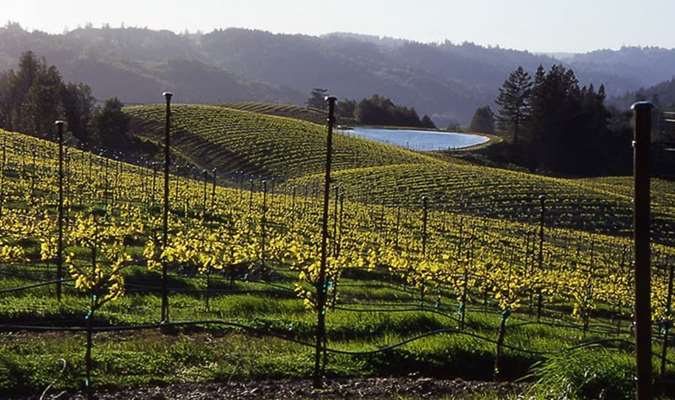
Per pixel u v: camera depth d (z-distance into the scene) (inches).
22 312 570.9
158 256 767.1
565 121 4466.0
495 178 2640.3
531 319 851.4
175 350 487.8
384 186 2434.8
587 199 2427.4
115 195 1374.3
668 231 2338.8
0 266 762.2
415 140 4658.0
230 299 684.7
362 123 5625.0
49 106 3144.7
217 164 3019.2
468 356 543.5
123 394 408.8
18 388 400.5
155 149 3181.6
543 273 919.0
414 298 878.4
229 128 3508.9
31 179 1295.5
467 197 2338.8
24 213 1053.2
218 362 476.4
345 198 2165.4
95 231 755.4
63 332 546.3
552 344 597.0
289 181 2635.3
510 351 554.6
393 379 482.9
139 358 462.6
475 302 944.9
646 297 230.7
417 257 942.4
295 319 599.8
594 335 768.3
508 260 1285.7
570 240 1819.6
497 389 465.4
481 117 6638.8
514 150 4544.8
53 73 3563.0
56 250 713.0
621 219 2298.2
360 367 502.3
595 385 397.4
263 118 3924.7
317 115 5428.2
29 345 484.7
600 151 4515.3
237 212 1365.7
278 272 922.1
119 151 2994.6
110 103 3437.5
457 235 1558.8
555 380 387.5
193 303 682.2
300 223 1312.7
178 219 1154.7
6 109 3681.1
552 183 2667.3
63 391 397.7
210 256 735.7
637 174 229.1
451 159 3784.5
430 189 2420.0
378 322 611.5
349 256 901.2
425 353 536.1
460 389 463.5
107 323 573.3
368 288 895.1
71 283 680.4
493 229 1807.3
